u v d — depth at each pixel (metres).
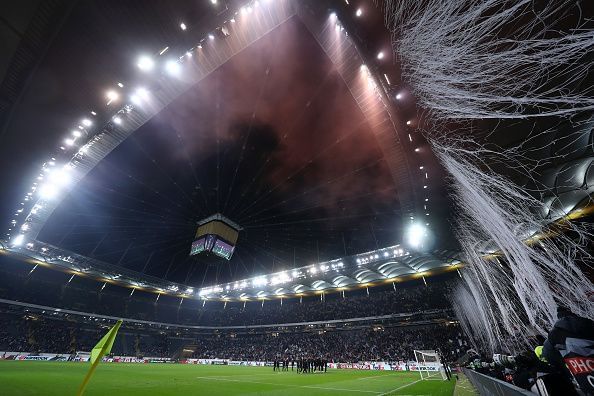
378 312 42.03
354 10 12.71
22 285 37.53
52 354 32.44
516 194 12.13
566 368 3.56
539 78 6.21
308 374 23.11
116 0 10.76
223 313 58.06
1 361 23.86
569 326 3.30
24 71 11.80
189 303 57.22
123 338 46.66
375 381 16.42
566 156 10.61
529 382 4.97
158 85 15.79
